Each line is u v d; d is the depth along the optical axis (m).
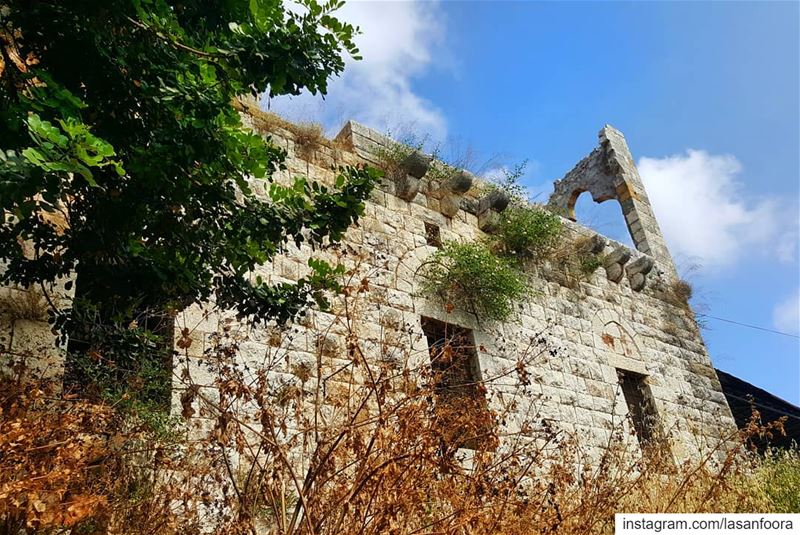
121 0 3.58
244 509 3.67
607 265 12.14
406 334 7.74
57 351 4.93
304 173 8.27
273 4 3.82
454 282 8.91
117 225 4.04
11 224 4.16
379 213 8.85
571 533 4.94
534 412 8.61
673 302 13.14
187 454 4.57
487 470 4.27
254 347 6.36
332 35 4.13
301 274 7.31
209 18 3.98
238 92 4.11
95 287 4.52
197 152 3.76
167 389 5.12
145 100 3.88
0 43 3.79
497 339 8.99
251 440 5.28
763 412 13.66
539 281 10.53
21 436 3.16
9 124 3.24
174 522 3.96
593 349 10.50
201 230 4.51
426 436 3.85
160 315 5.19
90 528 3.63
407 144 9.95
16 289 5.04
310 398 6.13
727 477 7.46
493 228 10.48
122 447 4.19
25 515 3.12
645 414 10.73
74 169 2.92
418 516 3.85
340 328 7.14
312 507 3.58
